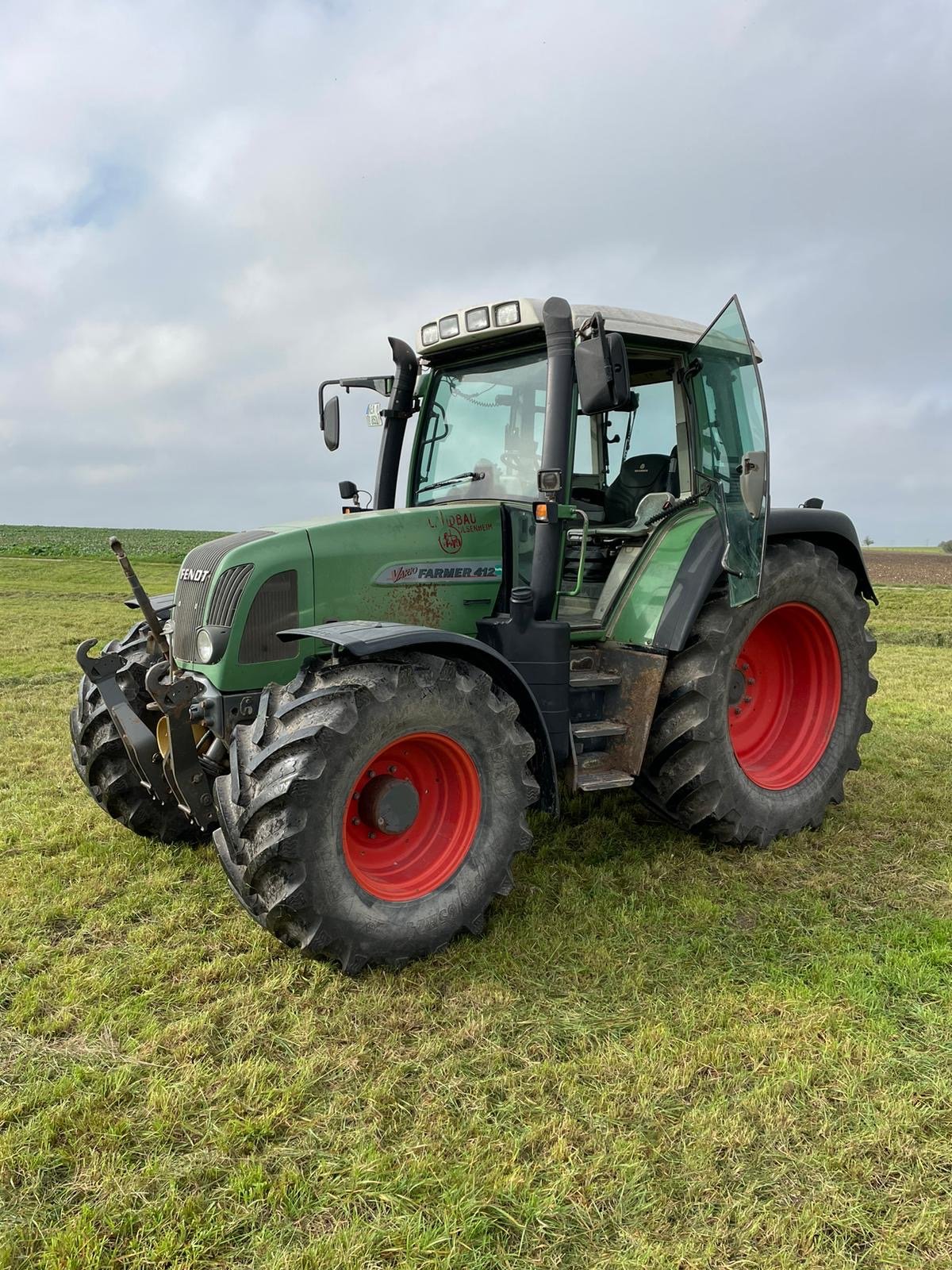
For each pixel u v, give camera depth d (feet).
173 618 12.36
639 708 12.94
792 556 14.08
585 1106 7.85
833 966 10.25
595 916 11.55
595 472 14.55
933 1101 7.91
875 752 19.44
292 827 9.29
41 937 11.04
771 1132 7.54
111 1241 6.44
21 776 17.74
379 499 15.46
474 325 13.34
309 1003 9.52
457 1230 6.48
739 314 12.03
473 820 10.90
